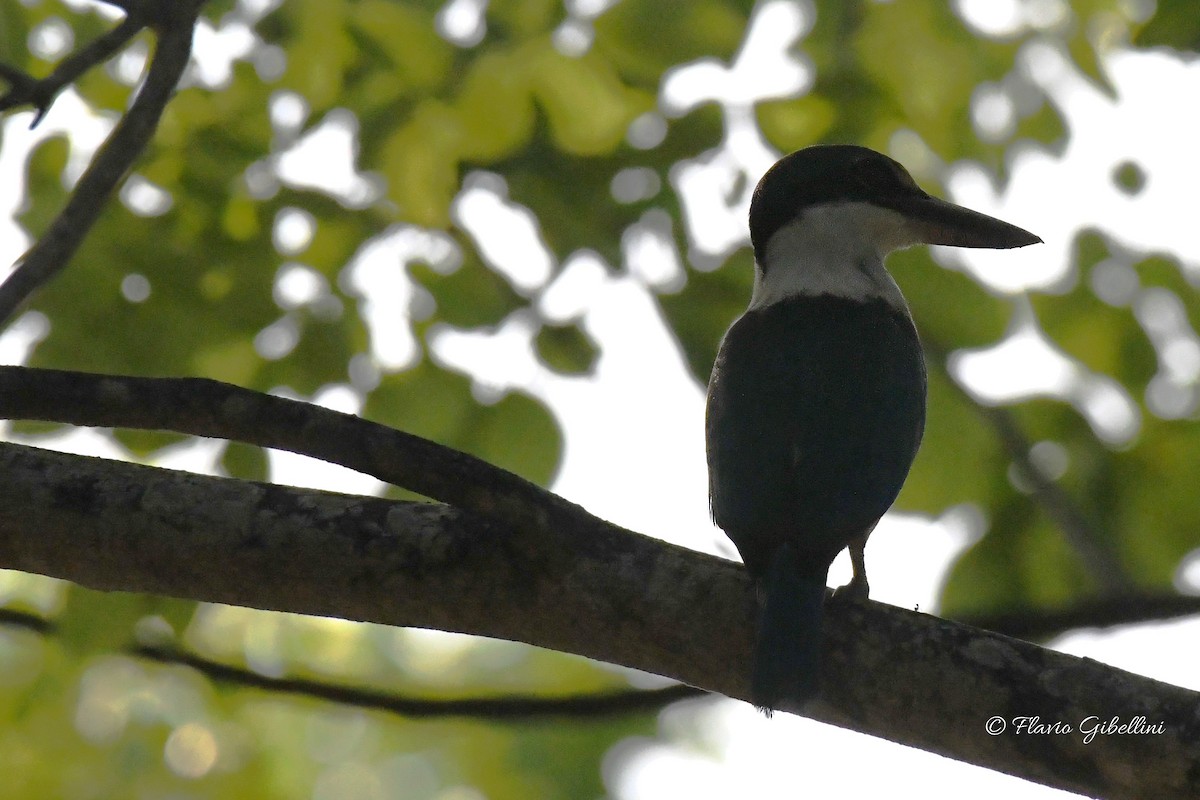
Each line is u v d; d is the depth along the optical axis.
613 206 10.93
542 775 12.72
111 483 6.66
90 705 12.28
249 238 10.89
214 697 12.30
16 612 9.62
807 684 6.24
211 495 6.66
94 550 6.63
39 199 10.76
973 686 6.22
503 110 11.00
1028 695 6.18
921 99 11.46
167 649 9.59
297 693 9.54
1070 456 11.16
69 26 11.06
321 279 10.94
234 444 10.09
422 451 6.49
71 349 10.51
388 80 11.10
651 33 10.85
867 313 8.88
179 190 10.92
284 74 11.13
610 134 11.09
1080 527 10.71
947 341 11.14
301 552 6.58
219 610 12.55
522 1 11.17
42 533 6.62
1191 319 11.16
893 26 11.38
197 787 12.54
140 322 10.60
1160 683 6.17
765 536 7.09
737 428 7.84
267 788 12.83
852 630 6.41
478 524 6.59
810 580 6.74
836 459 7.54
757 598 6.53
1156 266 11.20
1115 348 11.24
